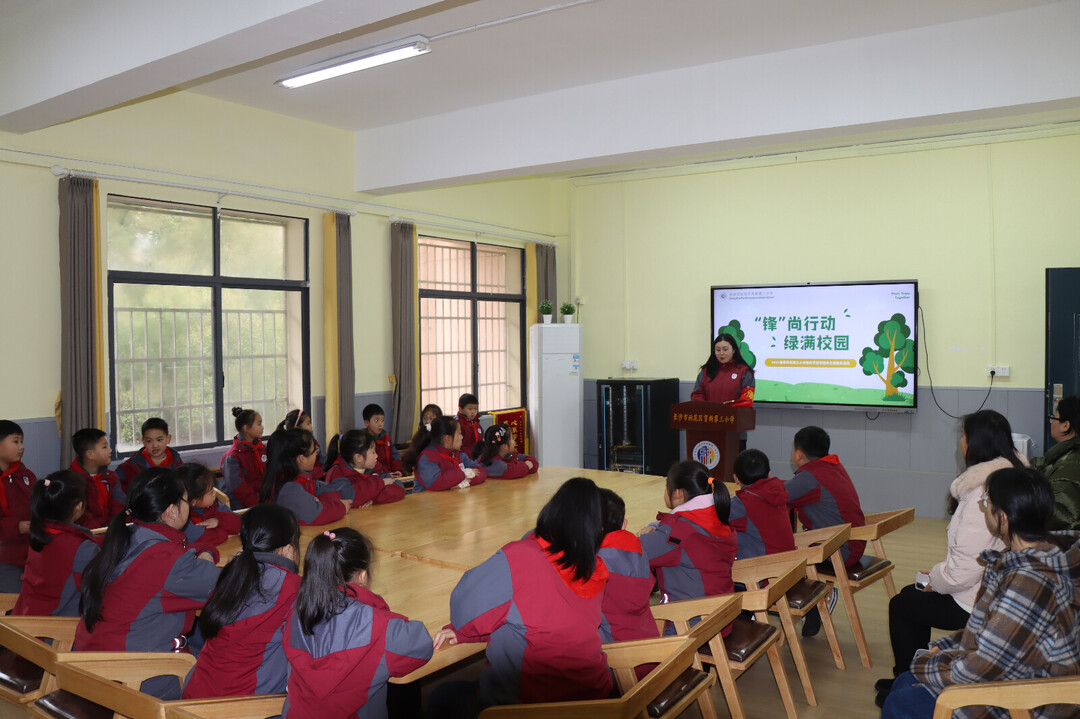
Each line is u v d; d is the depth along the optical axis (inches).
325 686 73.0
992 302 259.6
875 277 278.4
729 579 119.3
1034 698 71.6
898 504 273.4
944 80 176.4
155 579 95.5
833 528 142.8
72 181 192.5
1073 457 129.0
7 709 122.4
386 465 228.5
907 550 223.1
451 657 87.9
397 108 240.2
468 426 249.9
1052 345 241.8
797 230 292.0
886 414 275.0
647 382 302.5
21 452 154.6
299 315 254.1
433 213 292.0
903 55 180.5
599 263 335.9
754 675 140.0
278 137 243.9
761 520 139.4
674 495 124.3
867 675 139.2
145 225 215.2
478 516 151.6
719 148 210.5
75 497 113.1
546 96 227.5
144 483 99.6
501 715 73.9
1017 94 169.3
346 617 74.9
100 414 197.0
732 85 200.1
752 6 167.2
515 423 322.7
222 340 234.4
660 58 198.7
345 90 222.1
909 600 121.1
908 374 267.7
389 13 129.6
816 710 125.7
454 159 245.3
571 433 322.7
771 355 290.4
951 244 265.4
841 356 278.1
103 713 88.9
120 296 211.0
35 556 111.9
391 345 277.4
